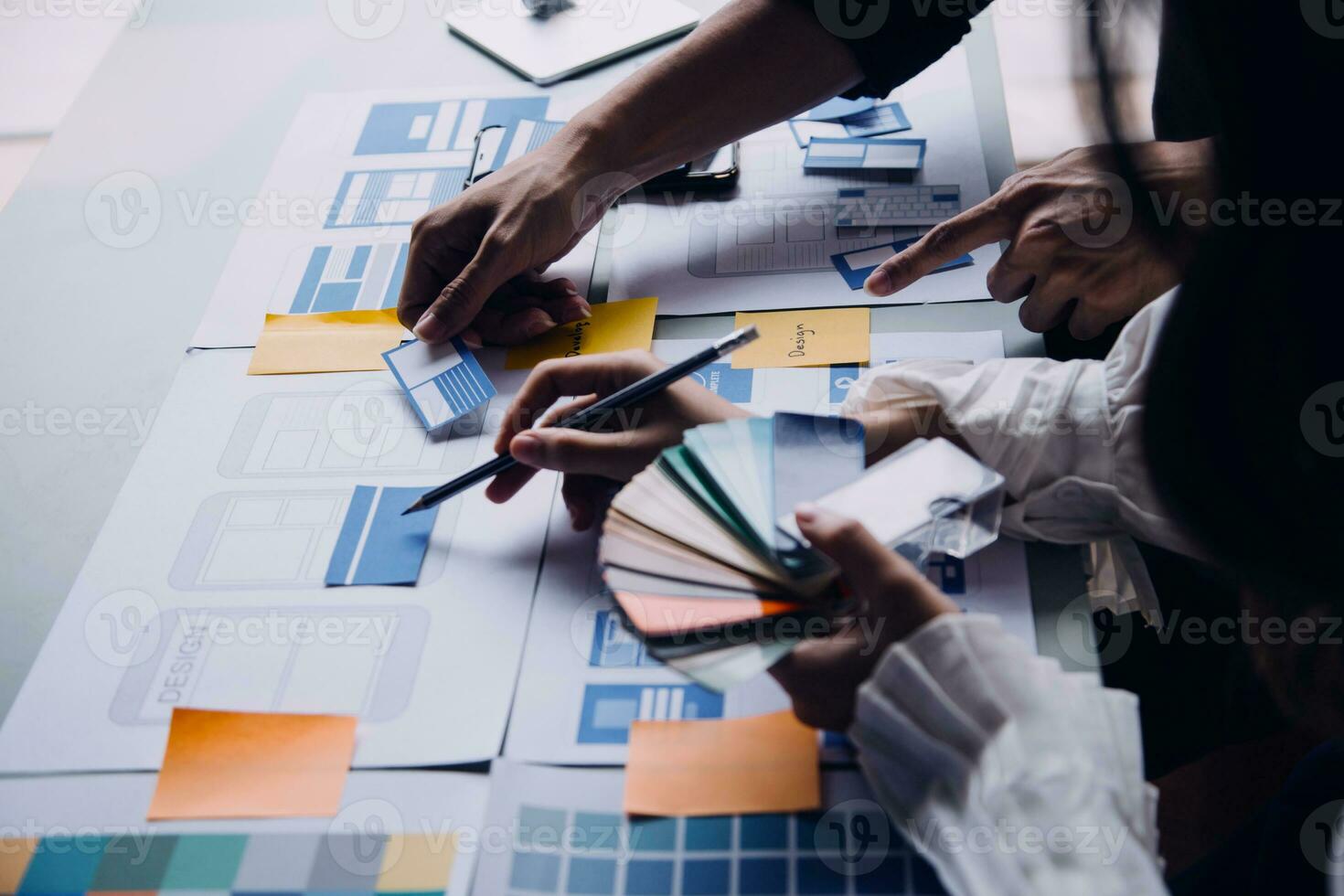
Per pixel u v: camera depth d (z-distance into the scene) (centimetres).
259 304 92
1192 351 54
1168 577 88
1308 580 58
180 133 110
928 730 56
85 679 67
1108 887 51
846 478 66
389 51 118
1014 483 71
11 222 101
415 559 72
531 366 85
